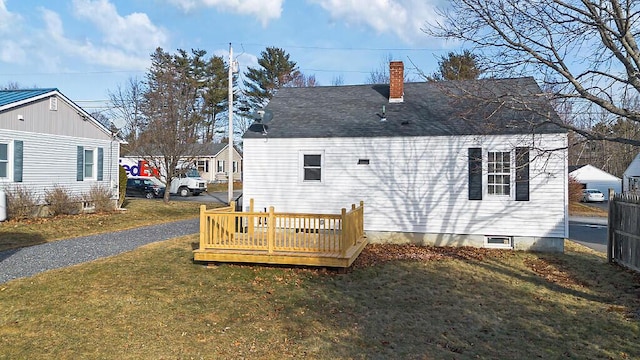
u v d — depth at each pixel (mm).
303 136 13906
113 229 15375
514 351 5887
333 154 13789
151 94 25312
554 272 10188
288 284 8852
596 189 45562
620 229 10750
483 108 10453
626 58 7359
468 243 12961
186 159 27438
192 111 25906
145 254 11000
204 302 7688
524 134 12109
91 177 19750
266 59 45000
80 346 5820
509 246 12742
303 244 10414
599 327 6754
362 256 11398
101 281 8578
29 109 16219
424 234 13242
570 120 8594
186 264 10078
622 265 10641
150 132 24812
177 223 17375
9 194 15102
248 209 14203
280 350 5871
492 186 12844
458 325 6820
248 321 6895
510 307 7691
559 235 12266
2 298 7488
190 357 5609
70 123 18281
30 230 14016
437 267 10453
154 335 6246
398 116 14406
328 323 6867
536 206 12414
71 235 13828
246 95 45031
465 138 12922
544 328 6715
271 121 15039
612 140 7469
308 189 13930
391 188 13461
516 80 10250
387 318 7098
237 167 53312
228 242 10375
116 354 5629
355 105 15656
